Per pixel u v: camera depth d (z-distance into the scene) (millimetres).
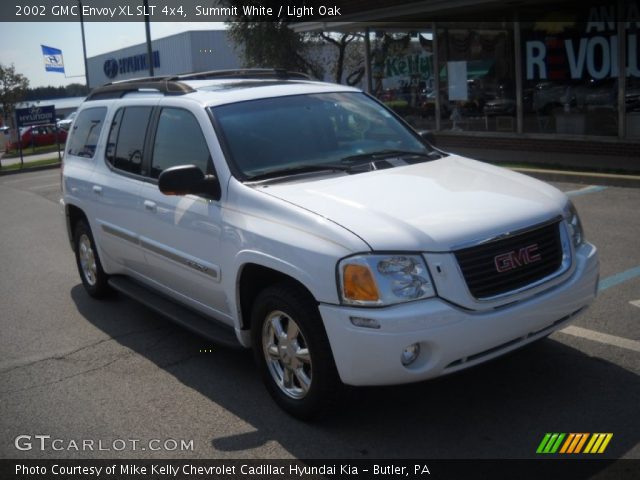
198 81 5684
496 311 3686
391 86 18422
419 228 3695
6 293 7664
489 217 3844
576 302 4074
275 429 4117
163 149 5328
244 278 4395
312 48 24328
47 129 36875
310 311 3873
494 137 15688
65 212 7082
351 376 3660
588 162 12570
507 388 4383
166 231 5113
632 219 8492
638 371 4480
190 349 5539
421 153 5227
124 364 5312
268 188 4367
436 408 4203
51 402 4730
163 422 4316
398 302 3551
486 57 15617
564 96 14055
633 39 12602
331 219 3838
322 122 5125
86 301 7090
